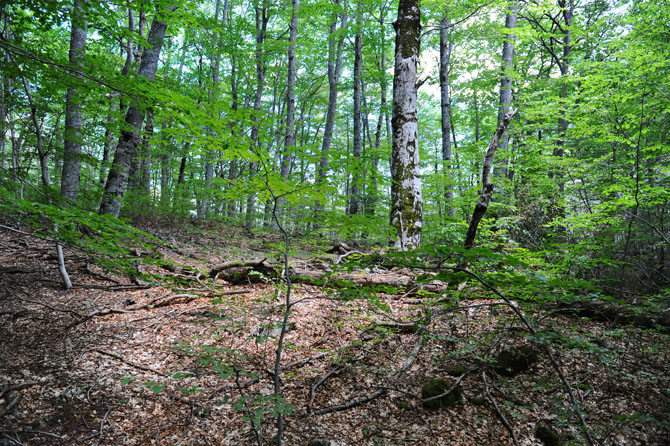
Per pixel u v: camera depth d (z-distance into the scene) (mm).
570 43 11953
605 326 3959
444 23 12477
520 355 3430
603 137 6680
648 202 5445
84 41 8266
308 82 23406
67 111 5430
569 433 2693
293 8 13633
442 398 3096
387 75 16734
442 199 10539
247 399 2115
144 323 4484
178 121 2551
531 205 7348
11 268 5477
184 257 7629
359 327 4293
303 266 6539
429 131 22031
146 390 3270
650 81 5895
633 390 3045
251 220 11922
